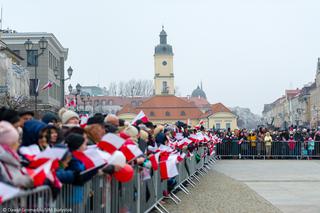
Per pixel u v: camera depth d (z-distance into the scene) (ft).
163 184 37.73
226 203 39.27
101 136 23.07
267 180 57.77
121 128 29.35
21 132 18.97
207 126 366.43
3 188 13.46
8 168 14.69
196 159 59.21
